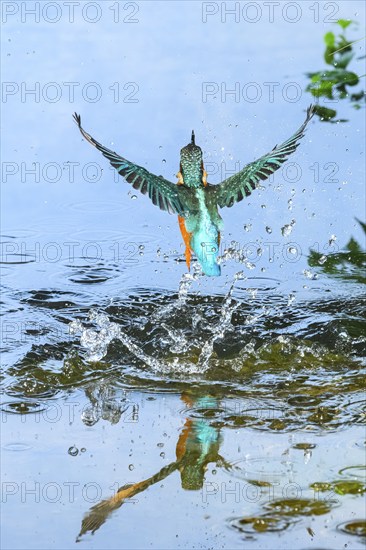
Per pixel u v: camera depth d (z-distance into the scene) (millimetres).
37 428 9781
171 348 12141
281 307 13633
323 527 7840
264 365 11664
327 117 17672
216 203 10219
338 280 14625
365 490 8438
